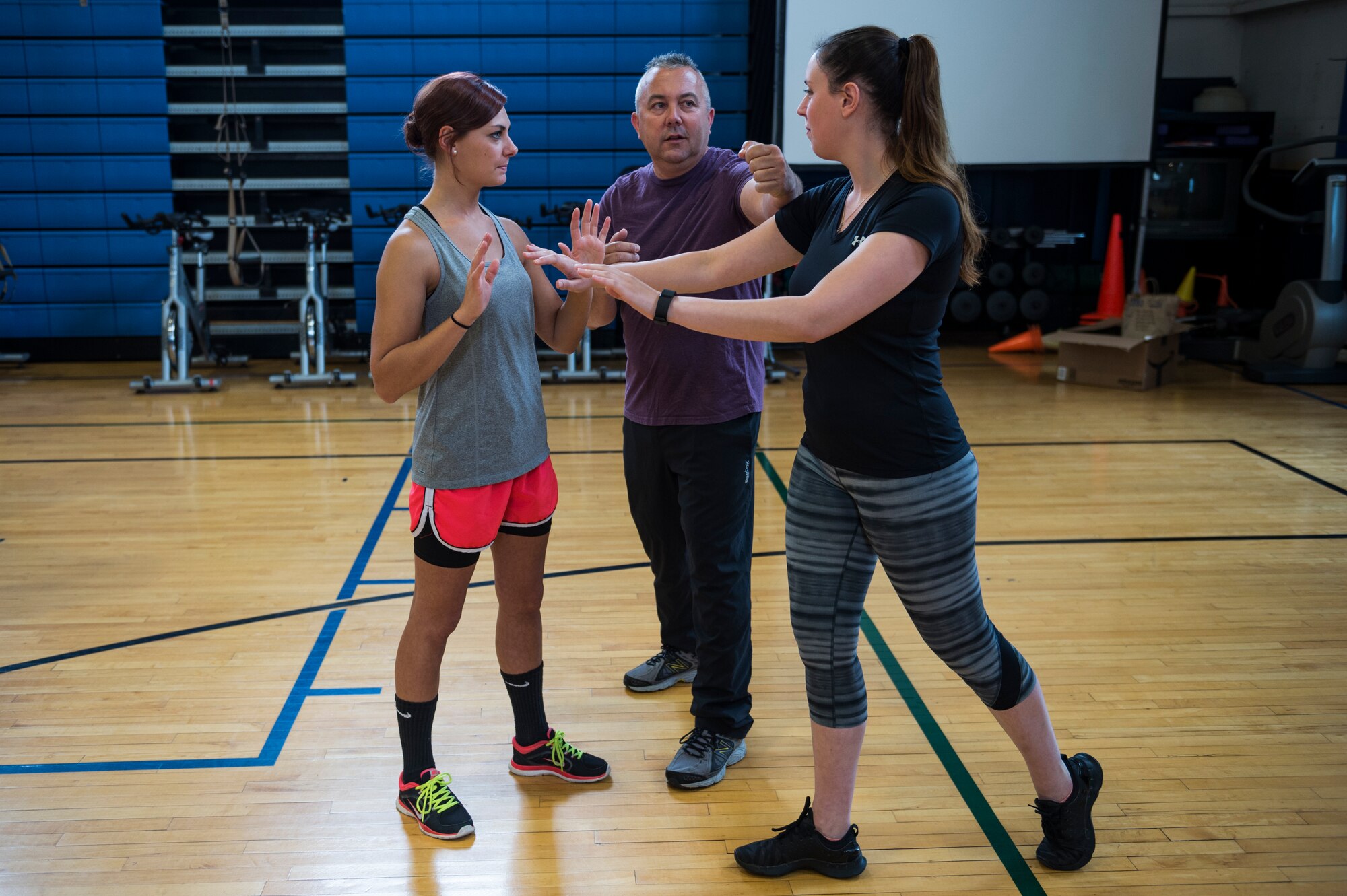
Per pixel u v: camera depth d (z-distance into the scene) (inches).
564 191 277.9
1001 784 82.9
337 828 77.3
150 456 185.2
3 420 213.0
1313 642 108.6
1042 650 107.0
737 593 83.8
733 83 273.9
